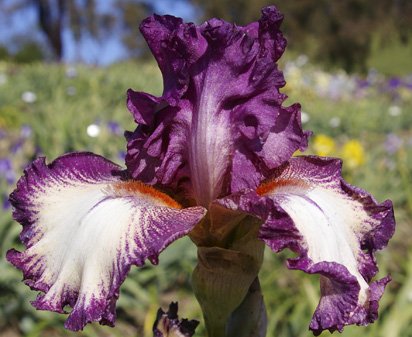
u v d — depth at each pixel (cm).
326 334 32
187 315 41
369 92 165
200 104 18
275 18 18
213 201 17
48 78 133
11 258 17
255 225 18
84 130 69
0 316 42
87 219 16
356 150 61
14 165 59
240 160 18
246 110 18
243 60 18
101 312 15
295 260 15
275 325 36
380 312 36
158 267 44
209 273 18
